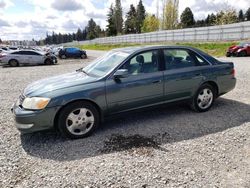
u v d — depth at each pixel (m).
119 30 93.06
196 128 4.65
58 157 3.73
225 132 4.43
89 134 4.43
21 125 4.09
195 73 5.26
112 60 4.90
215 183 3.00
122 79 4.55
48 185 3.04
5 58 20.34
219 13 56.00
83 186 3.00
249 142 4.04
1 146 4.14
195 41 38.31
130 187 2.95
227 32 33.44
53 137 4.45
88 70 5.08
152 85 4.80
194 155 3.66
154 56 4.95
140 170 3.30
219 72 5.55
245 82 8.86
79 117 4.30
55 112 4.11
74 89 4.23
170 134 4.42
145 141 4.16
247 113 5.41
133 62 4.73
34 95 4.15
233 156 3.61
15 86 9.73
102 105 4.42
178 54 5.23
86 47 74.31
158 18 71.19
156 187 2.94
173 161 3.50
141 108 4.82
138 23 93.19
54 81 4.63
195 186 2.94
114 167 3.38
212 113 5.45
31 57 21.09
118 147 3.98
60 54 30.31
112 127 4.81
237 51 22.25
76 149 3.96
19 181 3.14
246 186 2.94
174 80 5.03
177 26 60.72
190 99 5.35
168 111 5.63
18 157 3.76
